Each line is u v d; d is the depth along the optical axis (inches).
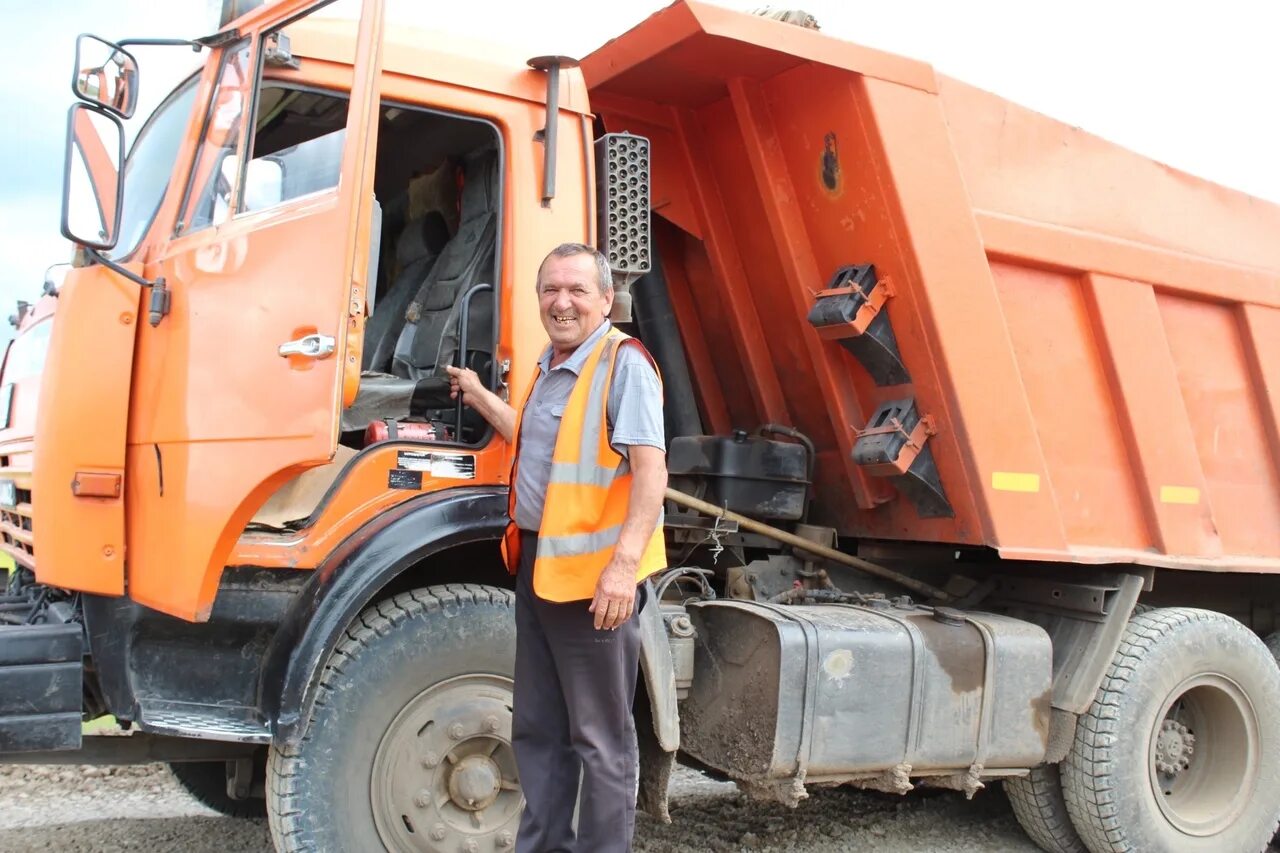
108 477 129.1
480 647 136.7
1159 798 184.2
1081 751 181.2
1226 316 208.5
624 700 123.9
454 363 144.4
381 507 133.3
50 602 142.7
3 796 198.2
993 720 168.1
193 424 124.6
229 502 121.5
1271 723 194.4
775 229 178.5
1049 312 185.0
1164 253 195.9
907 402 173.8
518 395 139.9
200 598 121.6
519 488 125.9
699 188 187.3
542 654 125.9
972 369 169.6
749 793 154.7
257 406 122.1
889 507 185.8
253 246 125.9
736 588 180.2
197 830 182.5
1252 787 193.2
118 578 128.3
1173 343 201.5
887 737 158.1
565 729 126.3
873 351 172.4
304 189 130.5
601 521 120.1
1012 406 173.8
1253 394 211.5
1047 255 181.3
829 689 152.9
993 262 178.2
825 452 191.5
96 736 140.7
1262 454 211.8
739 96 174.4
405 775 132.0
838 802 213.2
